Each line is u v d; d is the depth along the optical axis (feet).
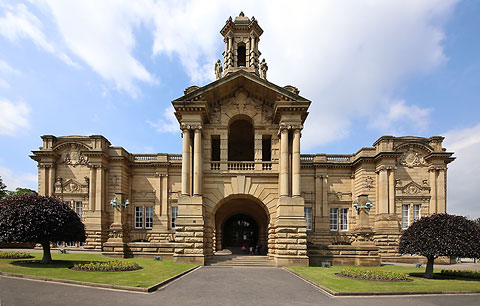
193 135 99.14
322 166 146.41
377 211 134.31
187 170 95.09
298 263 87.81
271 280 64.95
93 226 131.23
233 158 142.82
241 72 98.94
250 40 119.44
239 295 50.47
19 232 71.05
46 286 52.39
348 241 140.36
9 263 72.90
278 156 101.45
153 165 148.77
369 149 138.51
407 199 133.18
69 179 138.21
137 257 96.73
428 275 71.72
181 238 90.43
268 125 103.40
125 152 147.43
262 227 134.51
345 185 146.61
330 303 46.73
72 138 140.56
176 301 45.62
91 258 90.07
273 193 99.09
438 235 69.41
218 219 132.36
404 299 50.31
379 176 134.00
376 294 52.90
